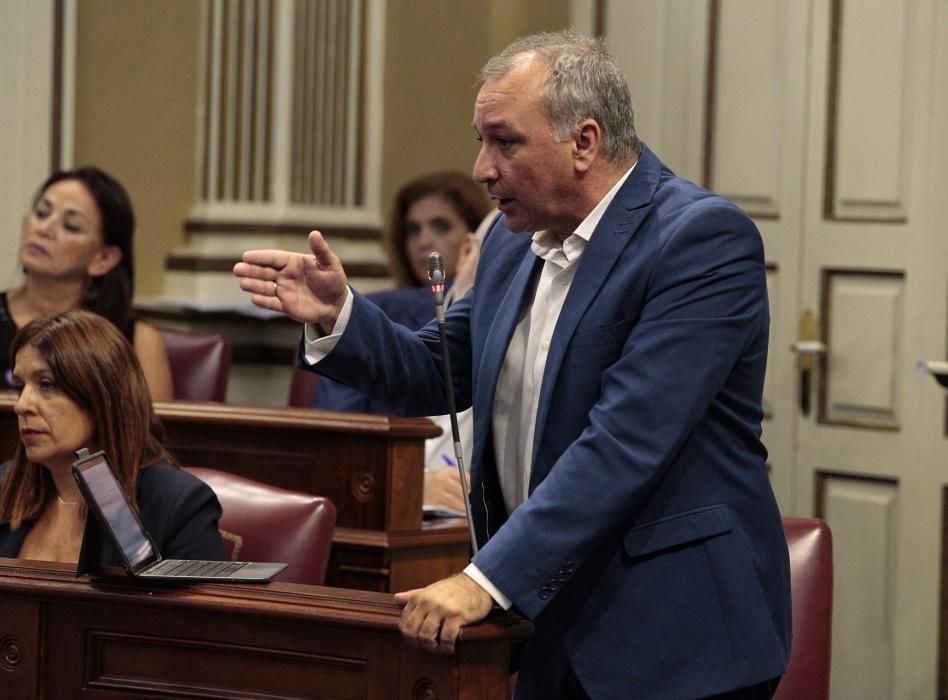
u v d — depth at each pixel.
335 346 4.48
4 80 9.98
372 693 4.04
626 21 10.85
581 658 4.27
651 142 10.70
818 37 9.86
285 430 7.14
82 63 10.38
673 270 4.20
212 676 4.23
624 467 4.04
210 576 4.33
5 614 4.39
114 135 10.56
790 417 9.95
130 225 8.62
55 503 5.83
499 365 4.56
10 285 10.05
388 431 6.86
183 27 10.80
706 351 4.13
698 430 4.29
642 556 4.26
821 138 9.84
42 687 4.37
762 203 10.14
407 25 11.55
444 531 7.13
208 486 5.73
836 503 9.78
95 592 4.25
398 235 9.41
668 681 4.21
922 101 9.44
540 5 11.43
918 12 9.45
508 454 4.62
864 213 9.68
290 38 10.92
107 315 8.54
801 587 5.47
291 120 11.00
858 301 9.70
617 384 4.14
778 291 10.03
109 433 5.64
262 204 10.97
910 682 9.50
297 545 5.95
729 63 10.30
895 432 9.55
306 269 4.44
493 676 4.00
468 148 11.66
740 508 4.33
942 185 9.38
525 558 3.96
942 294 9.38
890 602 9.57
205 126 10.87
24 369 5.66
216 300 10.72
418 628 3.86
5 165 10.01
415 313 8.64
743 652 4.21
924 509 9.45
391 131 11.54
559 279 4.50
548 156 4.28
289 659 4.14
